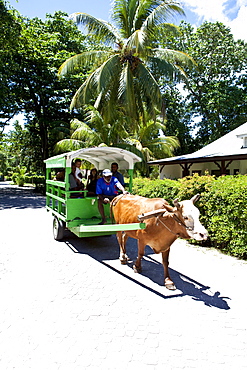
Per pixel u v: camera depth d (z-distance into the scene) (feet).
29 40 71.72
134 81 52.60
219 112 90.33
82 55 51.65
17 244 24.30
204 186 23.68
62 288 15.43
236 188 20.56
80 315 12.63
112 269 18.42
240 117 86.07
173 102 99.25
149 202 16.38
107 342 10.71
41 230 30.19
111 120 56.44
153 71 53.83
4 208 47.73
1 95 67.31
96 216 22.25
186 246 24.30
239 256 20.84
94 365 9.45
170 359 9.80
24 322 12.01
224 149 54.08
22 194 75.66
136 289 15.39
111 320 12.25
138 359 9.77
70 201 21.15
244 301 14.12
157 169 90.48
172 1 44.65
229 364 9.59
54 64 75.61
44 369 9.23
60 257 20.75
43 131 87.04
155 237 14.98
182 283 16.26
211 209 22.81
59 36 82.38
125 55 48.62
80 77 72.79
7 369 9.22
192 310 13.19
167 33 50.96
